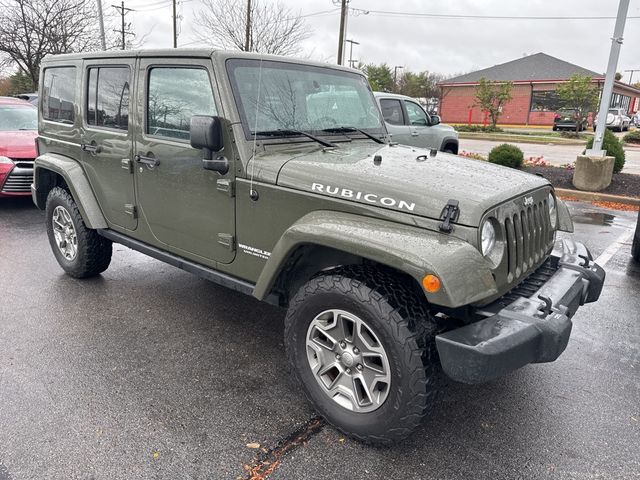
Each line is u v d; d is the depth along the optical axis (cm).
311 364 271
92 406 283
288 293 304
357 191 254
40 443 252
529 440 267
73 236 461
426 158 317
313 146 322
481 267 225
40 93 473
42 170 474
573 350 366
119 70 369
